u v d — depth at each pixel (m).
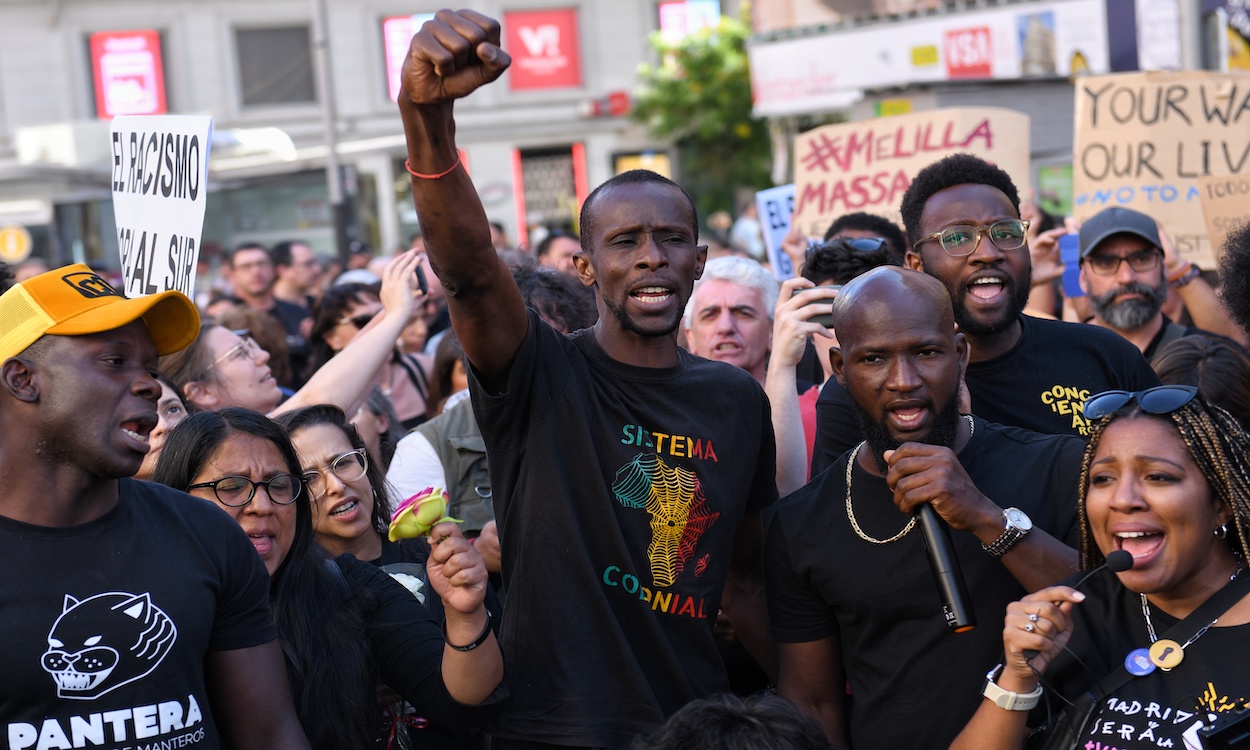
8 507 2.29
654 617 2.85
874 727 2.87
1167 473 2.40
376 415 4.85
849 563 2.88
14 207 17.59
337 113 26.44
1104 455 2.48
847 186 6.11
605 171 26.83
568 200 27.02
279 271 10.70
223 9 25.94
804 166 6.26
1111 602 2.57
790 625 3.02
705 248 3.10
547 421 2.85
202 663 2.42
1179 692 2.40
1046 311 5.62
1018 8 12.24
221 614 2.50
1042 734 2.59
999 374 3.46
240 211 20.03
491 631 2.80
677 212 2.85
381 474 3.79
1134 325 4.91
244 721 2.52
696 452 2.90
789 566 2.99
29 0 25.19
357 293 6.24
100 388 2.30
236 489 3.02
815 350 4.82
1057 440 2.96
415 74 2.41
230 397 4.55
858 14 17.48
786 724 2.35
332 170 17.05
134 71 25.83
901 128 5.95
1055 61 11.95
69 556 2.29
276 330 6.45
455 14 2.40
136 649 2.29
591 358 2.94
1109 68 11.45
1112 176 5.93
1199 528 2.41
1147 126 5.87
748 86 23.58
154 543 2.39
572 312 4.58
